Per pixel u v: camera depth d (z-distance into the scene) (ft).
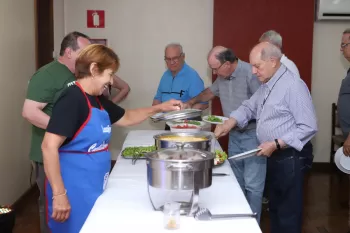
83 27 16.08
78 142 5.93
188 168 4.84
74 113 5.73
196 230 4.77
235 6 15.62
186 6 16.14
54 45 15.48
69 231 6.16
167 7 16.12
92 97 6.03
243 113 8.93
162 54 16.33
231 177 7.06
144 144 10.00
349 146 8.95
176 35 16.26
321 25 16.35
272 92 7.68
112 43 16.24
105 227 4.87
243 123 8.94
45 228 8.45
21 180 12.73
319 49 16.48
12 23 11.73
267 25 15.67
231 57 9.73
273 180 7.98
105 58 5.77
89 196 6.07
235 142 9.96
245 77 9.76
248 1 15.60
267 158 8.07
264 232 11.09
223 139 15.96
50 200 6.66
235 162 9.94
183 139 6.92
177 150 5.29
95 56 5.73
